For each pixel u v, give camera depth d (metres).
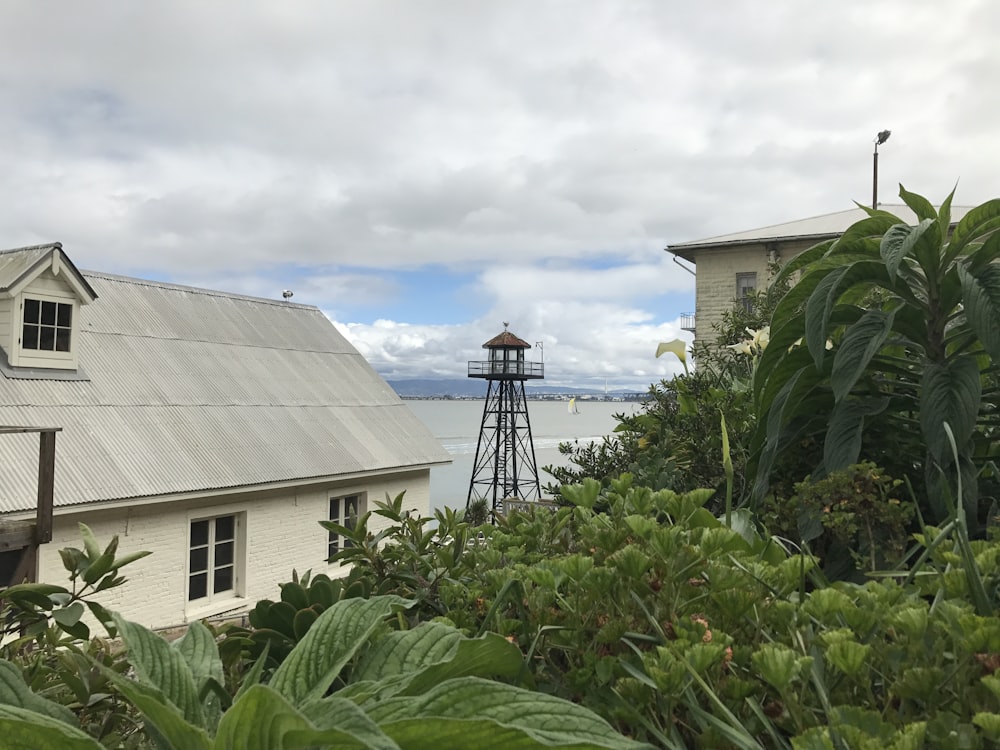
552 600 0.94
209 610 10.98
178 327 14.30
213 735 0.70
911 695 0.65
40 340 10.84
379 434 14.97
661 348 2.17
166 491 10.11
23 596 1.44
